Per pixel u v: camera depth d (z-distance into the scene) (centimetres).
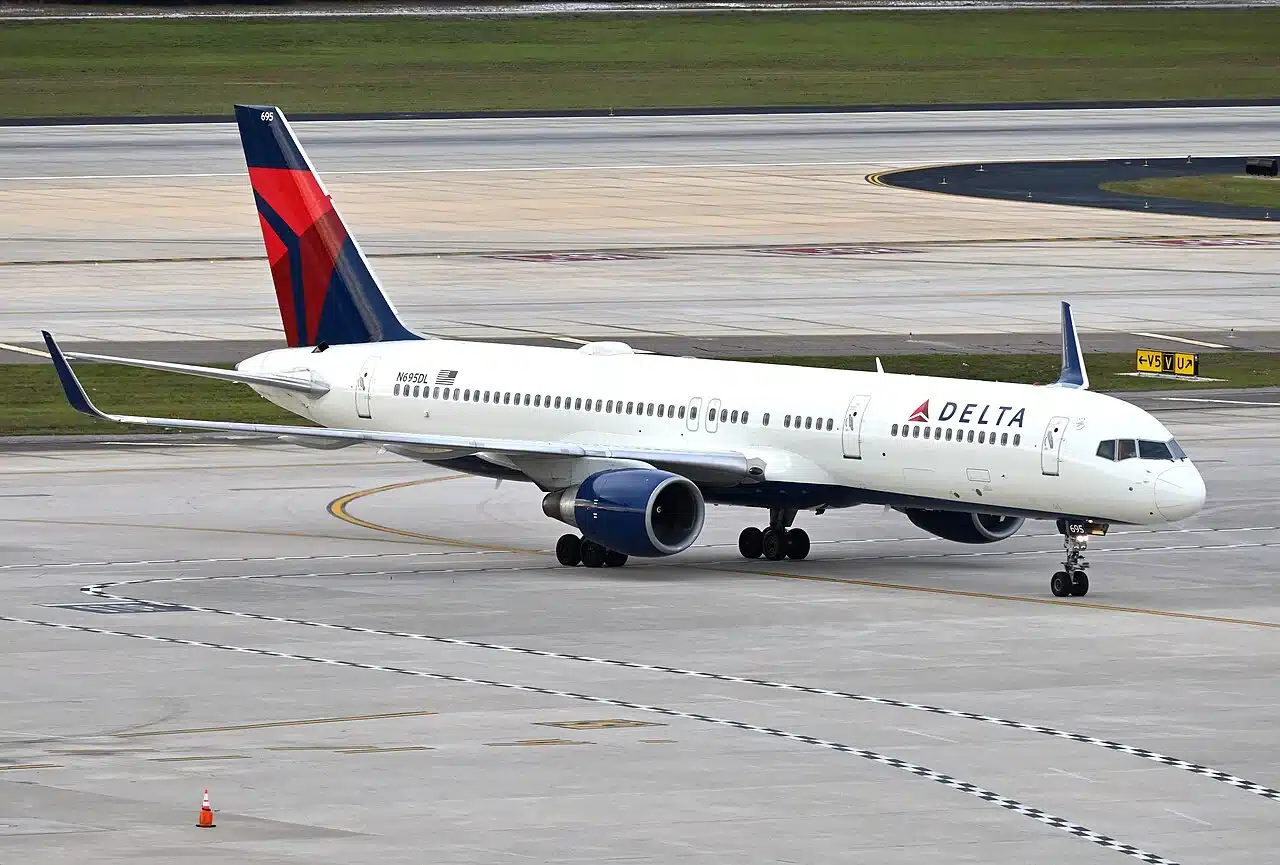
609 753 11788
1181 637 15512
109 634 15300
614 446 19400
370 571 18338
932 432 17675
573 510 18138
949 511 18338
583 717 12725
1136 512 16738
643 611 16450
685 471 18488
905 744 12081
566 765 11494
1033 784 11194
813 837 10131
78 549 19275
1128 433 16925
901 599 17100
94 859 9538
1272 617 16388
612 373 19762
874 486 18162
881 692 13525
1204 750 11994
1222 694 13525
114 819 10256
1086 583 17338
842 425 18175
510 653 14738
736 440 18788
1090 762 11694
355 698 13200
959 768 11531
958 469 17538
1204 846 10056
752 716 12788
